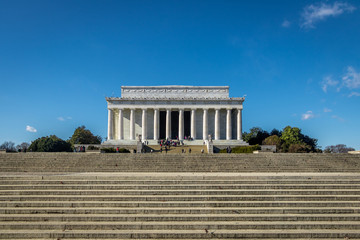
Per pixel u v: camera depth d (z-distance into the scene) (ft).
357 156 119.65
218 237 45.73
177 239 45.37
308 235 46.06
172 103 271.08
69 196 57.06
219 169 104.83
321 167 108.37
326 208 53.72
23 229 47.50
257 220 50.47
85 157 116.26
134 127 270.26
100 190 59.98
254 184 64.18
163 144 231.30
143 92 282.77
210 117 280.72
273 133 358.84
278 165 110.22
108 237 45.50
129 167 104.53
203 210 52.80
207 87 284.00
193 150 216.13
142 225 47.80
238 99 270.26
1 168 101.19
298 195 59.21
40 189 61.21
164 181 64.23
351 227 48.47
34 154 118.32
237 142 256.11
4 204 54.29
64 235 45.52
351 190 60.95
